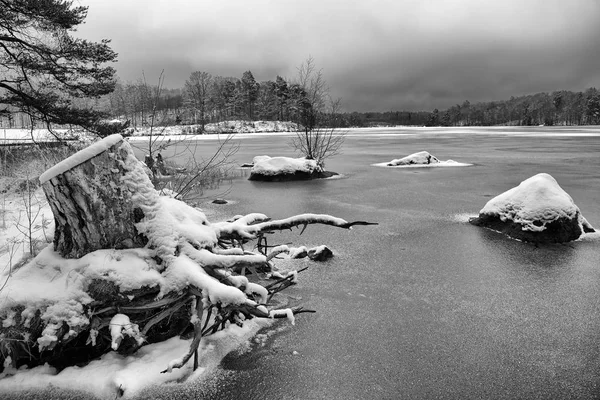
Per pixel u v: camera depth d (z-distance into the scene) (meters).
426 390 3.14
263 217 5.21
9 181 8.31
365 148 34.50
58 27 12.02
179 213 3.84
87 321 3.09
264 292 3.65
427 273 5.73
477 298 4.89
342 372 3.36
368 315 4.41
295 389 3.13
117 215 3.38
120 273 3.20
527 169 18.62
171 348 3.50
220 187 13.97
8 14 11.41
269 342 3.81
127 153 3.49
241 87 94.44
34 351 3.22
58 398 2.96
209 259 3.48
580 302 4.80
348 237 7.55
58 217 3.38
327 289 5.12
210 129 67.62
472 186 13.95
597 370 3.43
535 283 5.39
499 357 3.62
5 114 12.70
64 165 3.19
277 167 15.86
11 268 4.09
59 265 3.32
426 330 4.10
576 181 14.70
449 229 8.16
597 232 7.84
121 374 3.09
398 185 14.35
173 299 3.25
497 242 7.25
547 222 7.30
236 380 3.22
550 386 3.21
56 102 12.73
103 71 12.92
